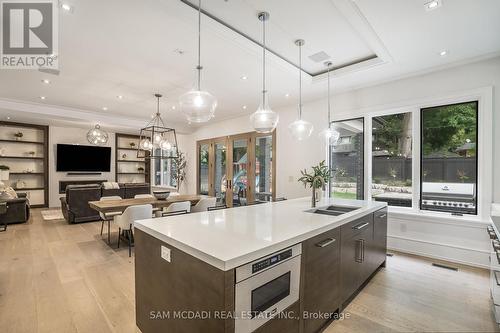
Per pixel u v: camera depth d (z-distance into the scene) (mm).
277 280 1489
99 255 3592
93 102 5297
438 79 3527
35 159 7781
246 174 6371
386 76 3762
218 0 2248
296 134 3393
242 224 1938
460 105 3479
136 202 4250
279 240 1516
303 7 2348
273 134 5715
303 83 4055
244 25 2652
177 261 1498
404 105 3822
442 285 2723
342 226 2188
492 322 2084
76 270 3070
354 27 2523
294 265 1616
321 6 2334
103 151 8766
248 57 3146
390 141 4078
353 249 2385
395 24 2461
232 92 4559
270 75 3740
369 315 2184
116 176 9141
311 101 5008
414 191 3787
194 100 2492
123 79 3930
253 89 4383
